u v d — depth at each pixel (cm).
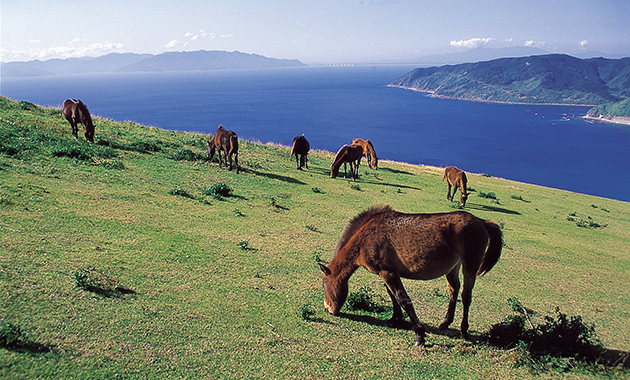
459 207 2177
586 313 927
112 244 892
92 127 1931
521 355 604
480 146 18850
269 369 545
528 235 1827
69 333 522
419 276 662
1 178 1105
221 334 620
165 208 1279
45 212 961
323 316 752
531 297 1023
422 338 658
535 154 17375
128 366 487
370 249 668
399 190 2462
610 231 2242
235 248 1065
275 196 1798
